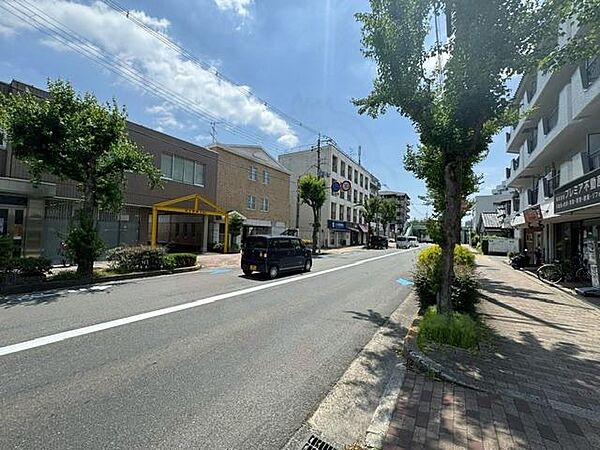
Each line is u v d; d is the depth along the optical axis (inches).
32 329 221.6
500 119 277.6
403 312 313.7
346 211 1846.7
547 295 389.1
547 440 112.3
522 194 872.3
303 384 156.8
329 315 289.1
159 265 516.7
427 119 233.8
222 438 113.7
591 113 397.7
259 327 245.0
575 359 184.7
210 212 850.8
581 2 183.2
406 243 1916.8
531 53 198.7
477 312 286.4
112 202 451.8
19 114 367.2
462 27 203.9
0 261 342.0
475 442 110.5
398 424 121.2
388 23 221.3
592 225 509.4
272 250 509.0
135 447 107.0
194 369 168.4
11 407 128.8
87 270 414.3
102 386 147.5
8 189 479.2
